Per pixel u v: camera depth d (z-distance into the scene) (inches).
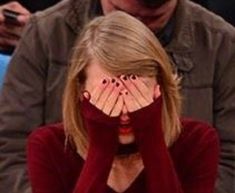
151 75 208.2
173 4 263.7
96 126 211.5
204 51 269.1
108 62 204.5
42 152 227.8
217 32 272.2
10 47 361.1
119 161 220.5
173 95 216.4
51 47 267.7
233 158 265.7
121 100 207.8
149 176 214.8
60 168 227.9
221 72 270.5
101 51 205.8
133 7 253.4
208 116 266.7
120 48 205.2
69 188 228.8
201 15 275.0
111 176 221.1
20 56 271.0
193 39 269.7
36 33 271.1
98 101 209.3
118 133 212.8
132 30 207.9
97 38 208.5
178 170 230.2
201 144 230.2
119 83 206.7
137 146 216.5
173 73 235.0
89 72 209.5
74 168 227.8
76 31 268.1
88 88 210.5
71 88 215.9
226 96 270.5
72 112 218.5
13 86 269.1
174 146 229.6
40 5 391.5
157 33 264.8
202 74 267.7
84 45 210.4
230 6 386.6
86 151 222.8
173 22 269.4
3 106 269.1
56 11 273.9
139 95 207.9
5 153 265.3
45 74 269.0
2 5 378.0
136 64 205.0
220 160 265.3
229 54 271.4
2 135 266.5
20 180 257.8
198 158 229.8
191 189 228.8
